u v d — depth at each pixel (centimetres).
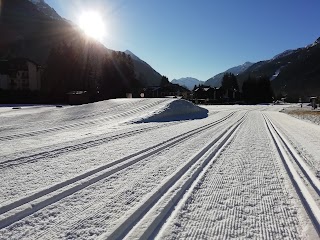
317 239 370
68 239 361
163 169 690
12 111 3067
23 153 868
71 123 1980
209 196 514
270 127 1830
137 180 599
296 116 3353
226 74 12194
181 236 371
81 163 741
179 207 461
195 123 1966
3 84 7481
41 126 1805
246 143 1123
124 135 1302
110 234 371
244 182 602
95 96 6469
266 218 429
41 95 6412
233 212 448
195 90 9800
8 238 362
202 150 942
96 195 510
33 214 431
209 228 394
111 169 682
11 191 521
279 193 537
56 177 611
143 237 365
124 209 450
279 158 855
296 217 434
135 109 2752
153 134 1342
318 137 1431
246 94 10325
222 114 3022
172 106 2808
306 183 604
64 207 457
